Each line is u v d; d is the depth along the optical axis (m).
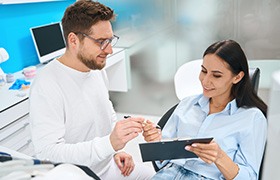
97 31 1.32
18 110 2.01
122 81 3.60
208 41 3.19
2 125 1.89
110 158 1.59
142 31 3.40
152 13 3.30
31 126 1.33
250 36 3.05
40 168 0.72
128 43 3.49
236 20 3.04
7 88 2.28
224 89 1.35
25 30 2.83
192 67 2.40
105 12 1.34
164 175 1.39
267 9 2.93
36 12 2.98
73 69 1.42
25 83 2.32
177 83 2.42
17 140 2.04
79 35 1.33
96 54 1.37
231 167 1.20
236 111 1.37
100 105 1.56
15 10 2.69
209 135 1.35
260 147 1.29
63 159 1.24
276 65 2.98
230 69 1.31
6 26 2.60
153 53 3.44
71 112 1.41
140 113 3.74
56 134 1.31
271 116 0.43
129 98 3.71
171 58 3.38
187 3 3.14
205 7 3.09
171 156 1.25
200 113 1.46
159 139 1.37
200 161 1.36
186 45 3.29
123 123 1.26
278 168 0.42
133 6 3.34
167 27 3.29
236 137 1.32
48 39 2.95
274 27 2.96
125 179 1.61
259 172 1.30
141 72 3.56
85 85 1.48
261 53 3.07
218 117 1.38
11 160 0.77
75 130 1.45
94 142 1.26
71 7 1.37
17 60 2.75
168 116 1.68
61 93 1.38
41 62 2.86
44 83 1.35
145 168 1.69
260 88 2.11
